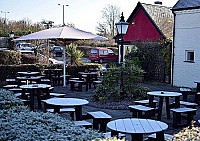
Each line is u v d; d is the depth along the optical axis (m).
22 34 41.38
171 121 7.30
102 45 41.06
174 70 14.48
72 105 5.38
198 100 9.61
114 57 31.41
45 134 3.38
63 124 3.90
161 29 20.31
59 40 13.43
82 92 11.99
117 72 9.21
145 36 21.42
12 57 16.89
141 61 15.69
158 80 15.43
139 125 4.14
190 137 3.17
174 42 14.46
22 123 3.85
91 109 8.52
